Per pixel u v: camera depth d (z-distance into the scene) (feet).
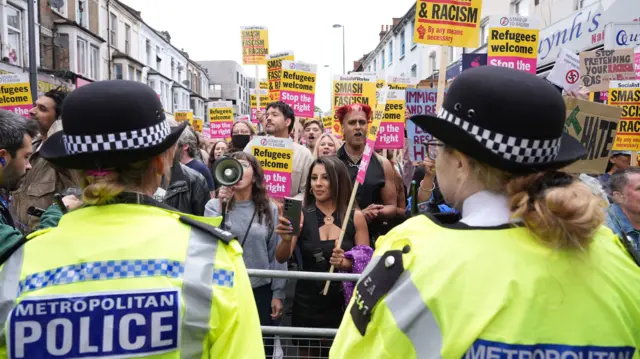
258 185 11.80
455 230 3.92
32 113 12.30
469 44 13.60
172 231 4.42
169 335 4.04
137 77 118.01
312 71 20.79
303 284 11.14
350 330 4.17
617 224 4.36
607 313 3.62
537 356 3.47
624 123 15.97
